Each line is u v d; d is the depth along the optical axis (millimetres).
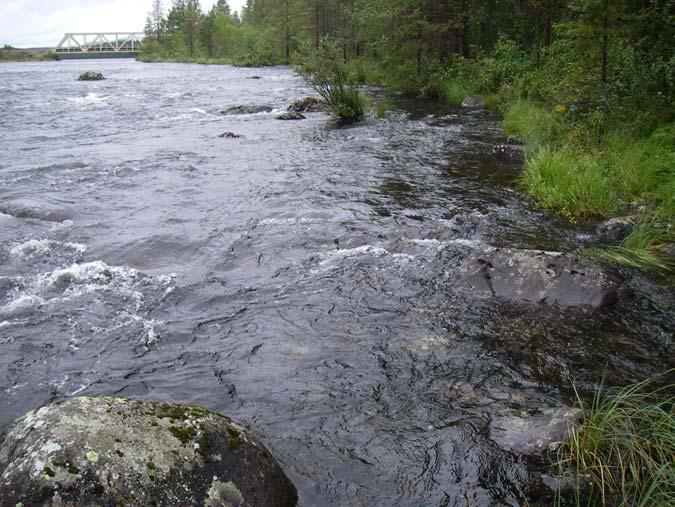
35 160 12742
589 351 5062
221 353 5098
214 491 2963
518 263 6340
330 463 3756
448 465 3709
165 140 15289
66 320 5676
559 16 23047
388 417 4211
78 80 38875
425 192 9992
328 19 50312
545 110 14523
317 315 5758
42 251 7406
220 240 7809
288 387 4594
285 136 15828
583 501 3395
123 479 2803
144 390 4582
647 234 7551
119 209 9219
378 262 6984
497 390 4496
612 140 10688
